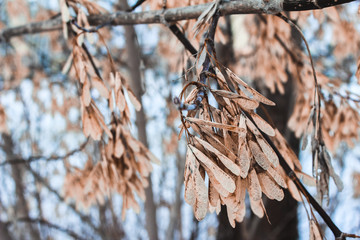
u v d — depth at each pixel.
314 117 0.58
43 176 1.33
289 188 0.57
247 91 0.48
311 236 0.52
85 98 0.62
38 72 1.35
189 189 0.45
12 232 1.43
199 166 0.46
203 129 0.47
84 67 0.63
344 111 0.78
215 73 0.49
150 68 1.39
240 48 1.08
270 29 0.82
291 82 1.07
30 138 1.32
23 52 1.36
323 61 1.21
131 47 0.88
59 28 0.86
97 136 0.62
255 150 0.46
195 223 1.45
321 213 0.54
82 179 0.77
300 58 0.84
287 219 1.08
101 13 0.70
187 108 0.45
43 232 1.42
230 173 0.46
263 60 0.90
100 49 1.23
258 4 0.52
